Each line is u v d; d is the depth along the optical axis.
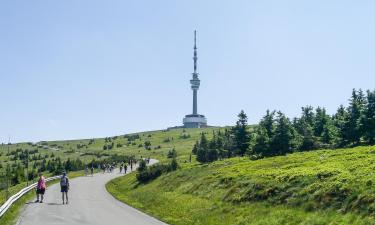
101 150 198.75
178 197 39.84
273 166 48.50
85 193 46.34
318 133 87.50
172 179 53.28
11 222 24.06
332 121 86.88
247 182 35.22
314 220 22.69
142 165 72.19
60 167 117.00
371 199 22.12
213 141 92.62
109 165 101.44
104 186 59.38
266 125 82.06
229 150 88.50
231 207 30.31
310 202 25.56
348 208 22.89
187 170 57.78
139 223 25.34
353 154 47.62
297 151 73.88
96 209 31.80
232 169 49.44
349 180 26.70
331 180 28.41
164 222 26.59
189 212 31.34
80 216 27.56
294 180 31.11
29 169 138.75
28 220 25.03
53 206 32.81
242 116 84.25
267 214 26.28
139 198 43.06
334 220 21.92
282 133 72.69
